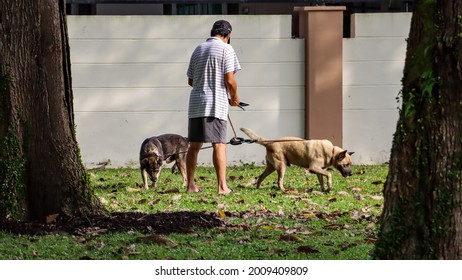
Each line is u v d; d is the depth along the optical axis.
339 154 15.09
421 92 7.60
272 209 12.99
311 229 11.46
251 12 23.42
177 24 18.61
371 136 18.98
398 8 23.53
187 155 14.66
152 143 15.58
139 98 18.66
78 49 18.52
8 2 11.09
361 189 15.16
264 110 18.84
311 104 18.77
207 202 13.64
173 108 18.73
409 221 7.71
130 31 18.58
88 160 18.64
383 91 18.97
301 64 18.91
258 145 18.84
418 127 7.63
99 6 22.62
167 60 18.67
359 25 18.86
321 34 18.72
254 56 18.77
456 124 7.50
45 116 11.22
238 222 11.80
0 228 10.88
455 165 7.51
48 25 11.15
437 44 7.48
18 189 11.22
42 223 11.19
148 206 13.30
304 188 15.45
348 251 10.09
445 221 7.55
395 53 18.94
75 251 10.03
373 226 11.63
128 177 17.08
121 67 18.61
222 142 14.48
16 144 11.19
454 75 7.47
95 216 11.41
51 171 11.26
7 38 11.12
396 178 7.79
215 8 23.61
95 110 18.61
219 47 14.41
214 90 14.38
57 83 11.24
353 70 18.89
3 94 11.16
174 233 10.99
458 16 7.40
